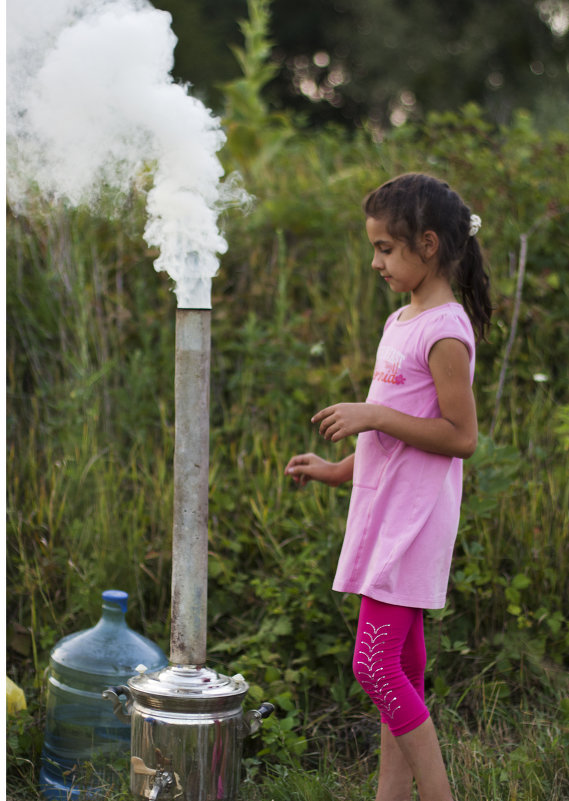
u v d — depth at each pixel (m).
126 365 3.93
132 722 1.91
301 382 3.91
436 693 2.66
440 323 2.04
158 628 3.00
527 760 2.34
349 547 2.10
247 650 2.93
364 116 21.53
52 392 3.74
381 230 2.07
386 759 2.12
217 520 3.35
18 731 2.43
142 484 3.53
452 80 20.23
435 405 2.06
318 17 22.73
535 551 3.11
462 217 2.11
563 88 18.50
